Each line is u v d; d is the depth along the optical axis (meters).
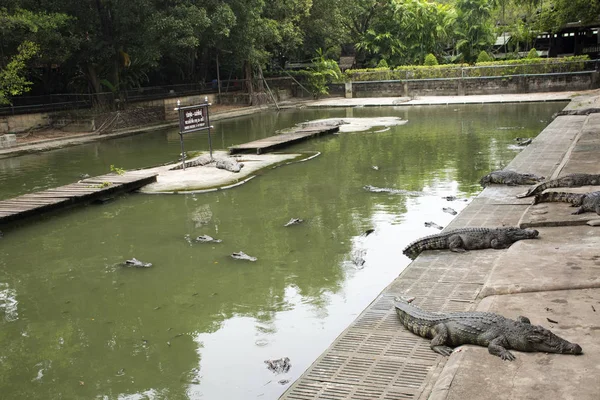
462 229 8.23
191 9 24.83
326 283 8.07
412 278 7.12
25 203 12.08
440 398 4.12
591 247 6.95
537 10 38.53
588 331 4.91
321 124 24.95
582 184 9.99
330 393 4.73
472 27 42.34
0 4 21.91
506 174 12.03
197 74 39.88
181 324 7.09
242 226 10.87
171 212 11.99
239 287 8.09
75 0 24.47
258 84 37.72
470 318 5.16
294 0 34.38
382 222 10.64
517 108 28.91
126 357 6.38
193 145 21.78
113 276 8.70
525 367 4.45
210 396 5.51
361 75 39.78
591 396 3.96
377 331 5.79
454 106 31.94
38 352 6.57
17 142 22.83
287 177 14.84
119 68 29.33
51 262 9.38
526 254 6.96
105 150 21.39
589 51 40.91
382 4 44.19
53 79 30.27
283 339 6.56
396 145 19.25
